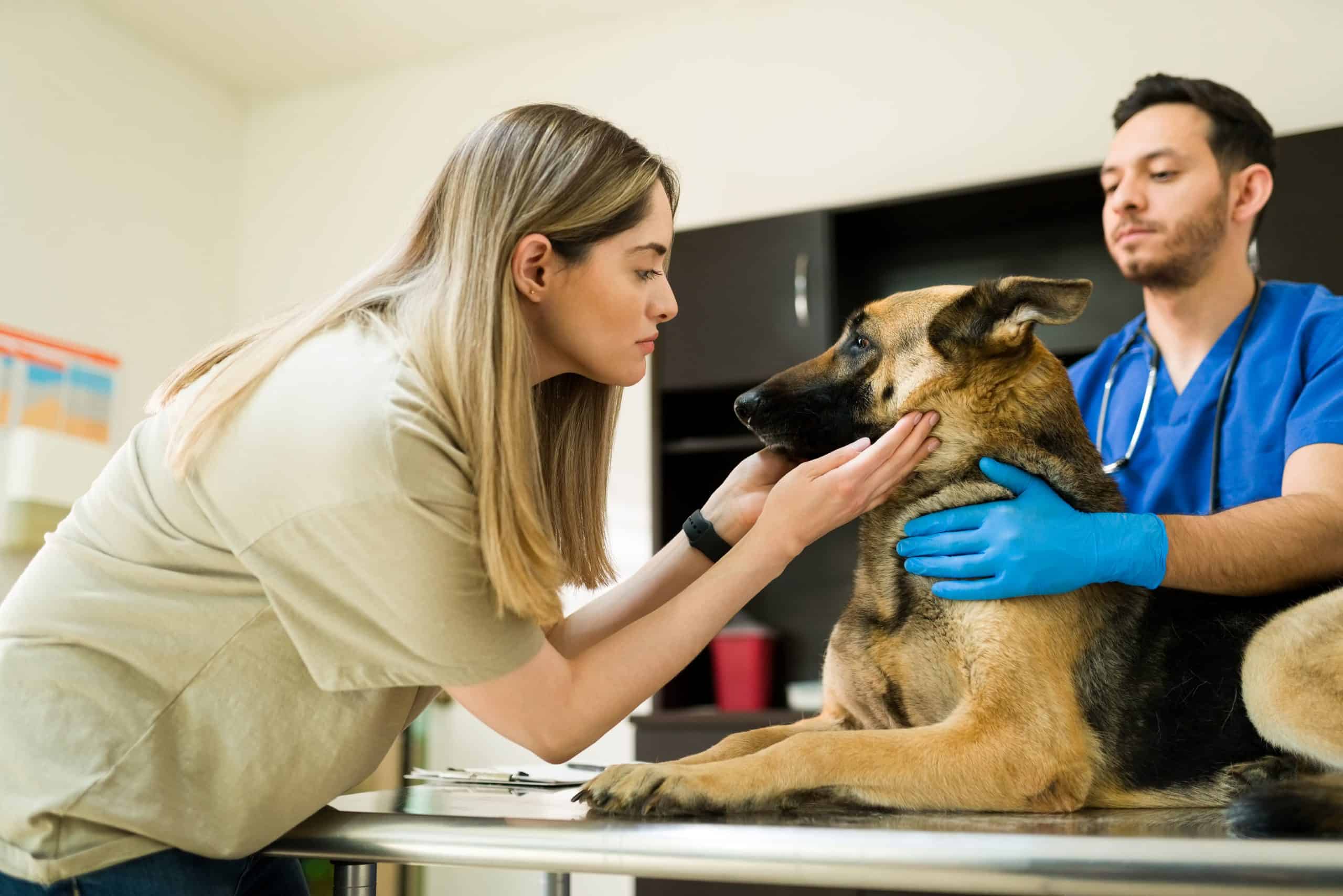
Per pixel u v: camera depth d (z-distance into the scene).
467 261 0.97
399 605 0.85
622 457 3.31
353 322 0.99
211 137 3.94
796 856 0.74
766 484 1.32
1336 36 2.73
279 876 1.14
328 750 0.91
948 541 1.16
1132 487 1.70
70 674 0.88
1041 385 1.26
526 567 0.89
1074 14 3.03
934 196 2.81
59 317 3.23
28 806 0.83
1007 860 0.70
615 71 3.59
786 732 1.26
